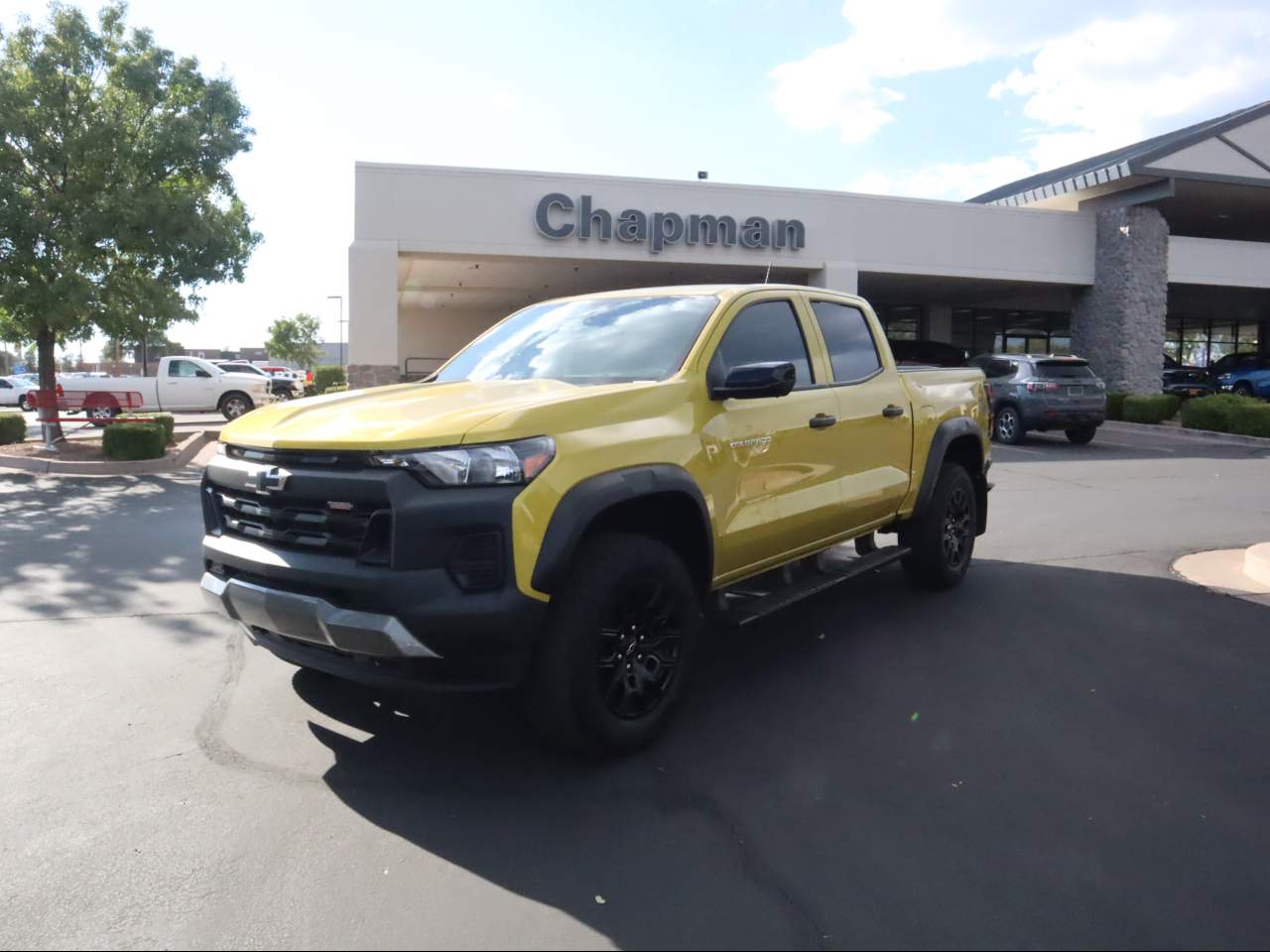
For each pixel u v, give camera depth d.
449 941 2.58
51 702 4.29
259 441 3.65
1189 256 25.30
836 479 4.99
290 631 3.48
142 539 8.09
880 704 4.34
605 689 3.60
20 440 16.47
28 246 14.11
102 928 2.63
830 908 2.74
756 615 4.33
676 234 21.58
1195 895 2.83
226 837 3.12
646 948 2.55
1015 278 24.41
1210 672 4.80
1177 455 16.08
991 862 3.00
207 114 15.28
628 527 3.91
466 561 3.22
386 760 3.71
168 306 14.77
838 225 22.83
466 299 31.80
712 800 3.40
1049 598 6.20
